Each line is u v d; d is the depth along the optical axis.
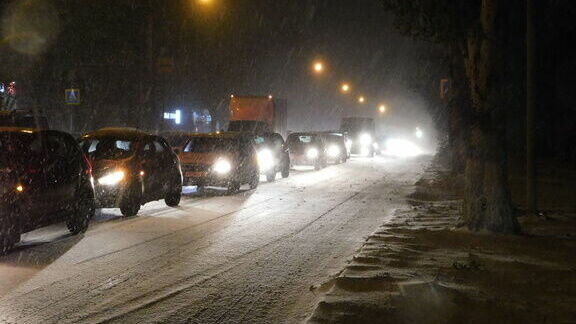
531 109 13.78
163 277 8.27
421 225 12.59
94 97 42.94
